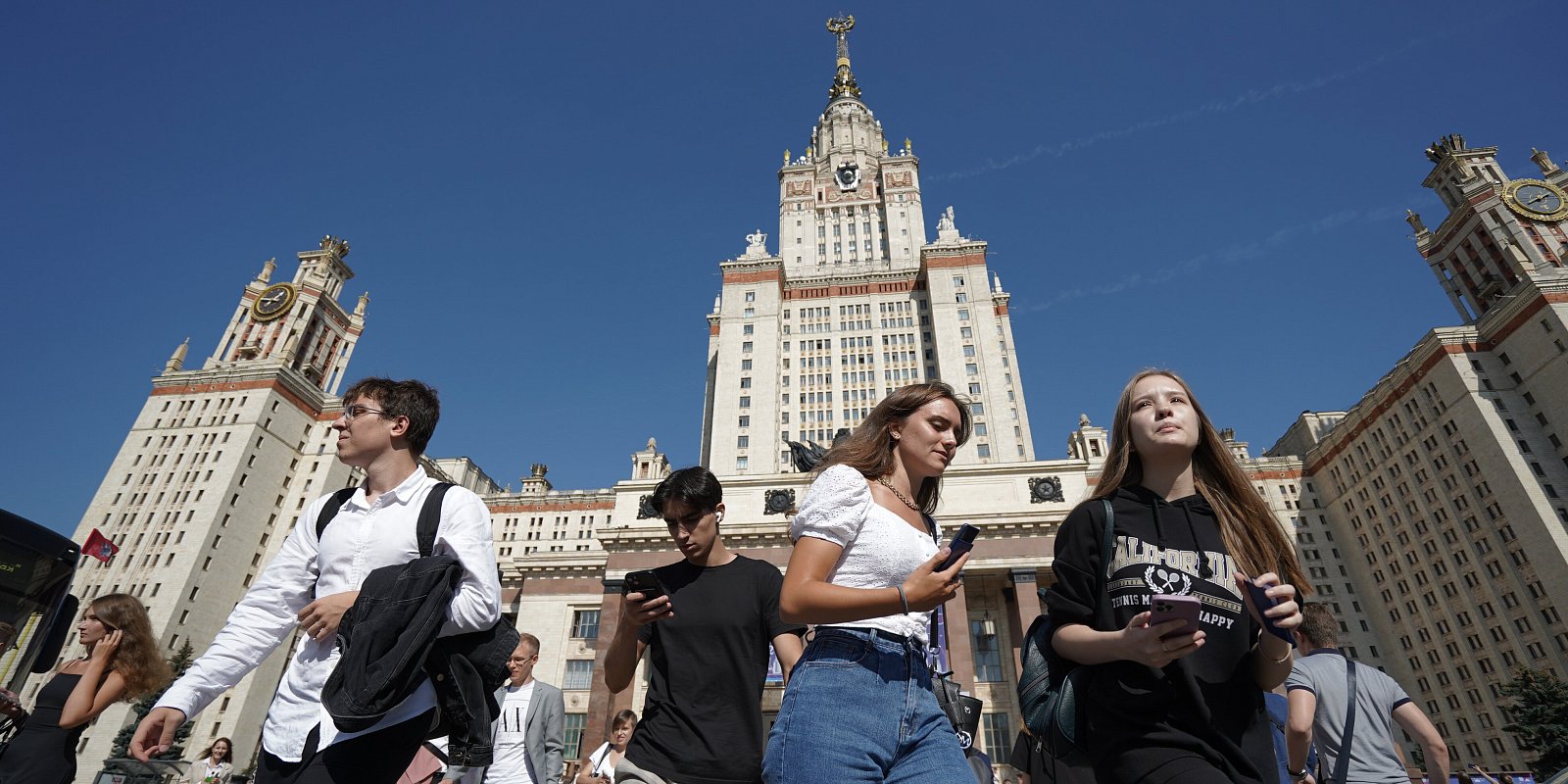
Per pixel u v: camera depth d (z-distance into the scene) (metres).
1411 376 84.38
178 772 12.30
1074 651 3.32
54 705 6.16
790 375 96.44
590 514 103.69
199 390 94.88
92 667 6.14
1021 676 3.70
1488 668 72.31
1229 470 3.83
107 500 86.88
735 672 5.13
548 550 102.00
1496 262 91.25
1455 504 78.19
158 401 94.88
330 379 111.12
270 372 94.56
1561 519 68.81
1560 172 96.25
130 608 6.46
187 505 85.19
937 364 93.12
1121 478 3.96
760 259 102.06
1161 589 3.34
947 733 3.38
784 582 3.25
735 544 50.47
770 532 49.94
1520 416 75.50
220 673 3.85
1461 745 74.06
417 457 4.60
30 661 9.26
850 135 124.88
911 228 111.00
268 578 4.25
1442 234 98.50
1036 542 47.47
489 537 4.18
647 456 77.62
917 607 3.00
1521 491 70.56
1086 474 52.81
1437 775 5.46
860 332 98.94
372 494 4.39
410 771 5.71
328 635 3.85
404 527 4.08
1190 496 3.79
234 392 93.94
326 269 114.00
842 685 3.19
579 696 52.00
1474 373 78.69
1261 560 3.59
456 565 3.85
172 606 77.31
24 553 9.25
